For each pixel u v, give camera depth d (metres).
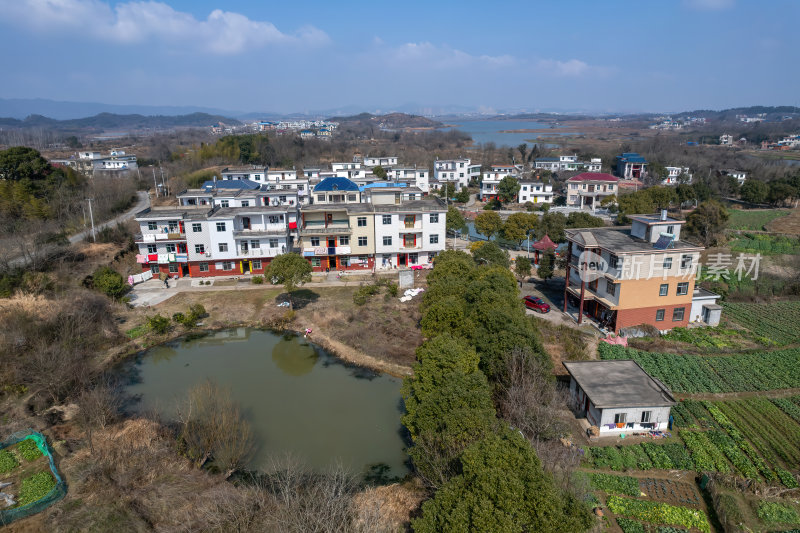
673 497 22.61
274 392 33.69
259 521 20.97
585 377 29.12
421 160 151.62
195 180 99.19
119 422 29.28
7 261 47.66
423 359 27.25
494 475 16.31
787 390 31.64
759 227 73.19
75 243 59.94
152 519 21.50
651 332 39.00
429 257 58.16
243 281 54.62
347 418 30.45
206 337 43.06
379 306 47.06
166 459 25.72
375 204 59.31
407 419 25.22
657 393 27.48
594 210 94.62
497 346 29.03
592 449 25.66
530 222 66.06
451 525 15.58
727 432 27.28
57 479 23.75
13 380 31.92
